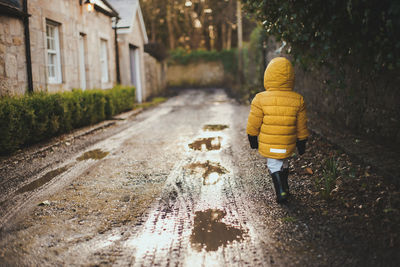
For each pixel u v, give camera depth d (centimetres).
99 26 1302
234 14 2325
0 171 524
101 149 684
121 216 358
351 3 384
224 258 272
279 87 355
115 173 514
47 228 331
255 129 367
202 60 3450
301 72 1028
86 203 395
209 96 2205
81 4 1124
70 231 325
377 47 428
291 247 284
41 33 885
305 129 362
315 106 903
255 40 1719
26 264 268
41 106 711
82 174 511
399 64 389
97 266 264
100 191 436
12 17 773
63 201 402
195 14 3303
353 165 458
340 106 724
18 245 299
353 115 657
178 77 3512
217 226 329
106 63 1404
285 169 378
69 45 1042
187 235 312
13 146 618
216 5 2581
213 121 1034
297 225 321
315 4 462
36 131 698
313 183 426
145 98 1934
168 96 2284
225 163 554
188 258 273
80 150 677
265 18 562
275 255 273
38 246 296
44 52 899
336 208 349
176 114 1253
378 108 558
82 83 1174
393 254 266
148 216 356
